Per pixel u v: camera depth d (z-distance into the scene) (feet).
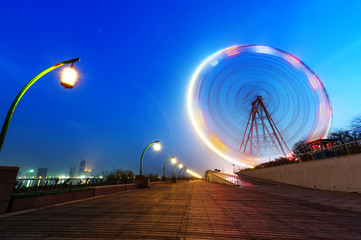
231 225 16.31
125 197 36.68
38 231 14.42
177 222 17.10
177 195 40.52
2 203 20.40
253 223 17.06
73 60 22.17
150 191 52.37
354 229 15.55
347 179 50.21
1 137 17.34
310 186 65.92
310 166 66.54
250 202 30.09
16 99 18.60
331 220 18.57
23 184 29.78
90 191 36.94
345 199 35.27
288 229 15.37
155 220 17.79
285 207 25.77
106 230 14.67
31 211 22.09
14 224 16.40
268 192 49.34
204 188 65.41
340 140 98.99
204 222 17.17
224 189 60.03
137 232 14.19
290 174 80.12
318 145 72.54
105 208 24.16
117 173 73.00
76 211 22.15
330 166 56.70
